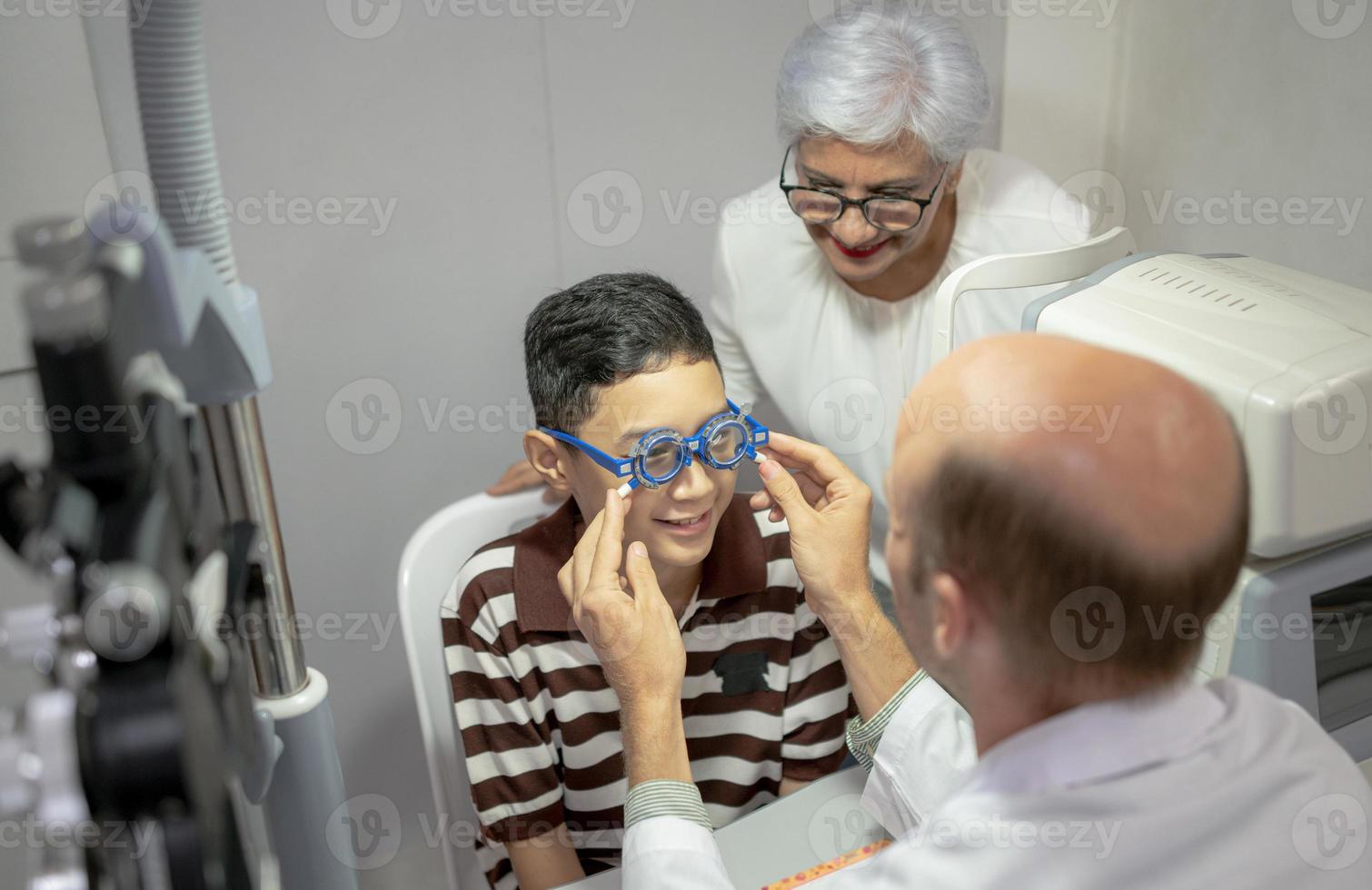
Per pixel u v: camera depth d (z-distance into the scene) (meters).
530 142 1.76
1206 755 0.65
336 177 1.66
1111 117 2.02
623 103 1.79
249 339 0.63
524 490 1.39
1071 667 0.64
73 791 0.43
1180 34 1.83
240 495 0.68
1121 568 0.59
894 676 0.99
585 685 1.14
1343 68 1.54
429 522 1.35
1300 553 0.91
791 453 1.03
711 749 1.20
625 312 1.01
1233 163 1.77
